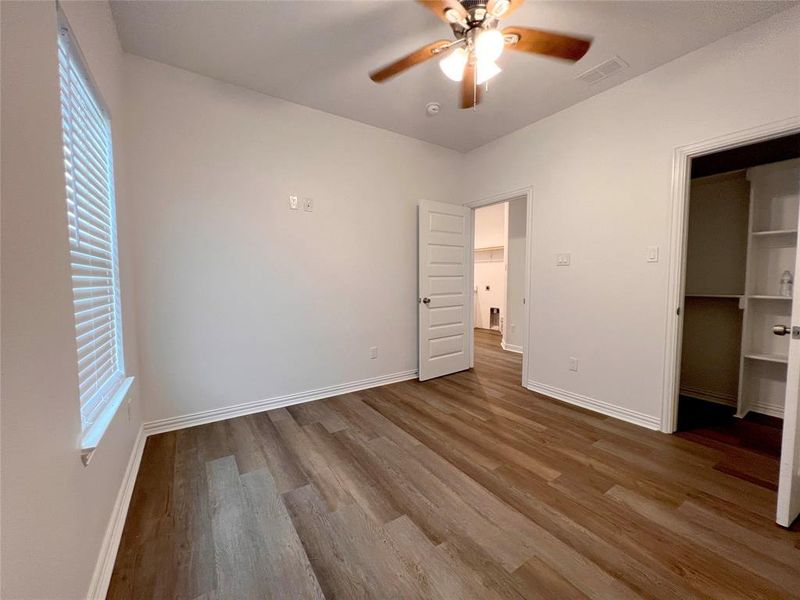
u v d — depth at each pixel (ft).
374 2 5.92
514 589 3.90
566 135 9.66
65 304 3.28
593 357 9.23
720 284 9.78
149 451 7.09
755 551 4.39
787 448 4.73
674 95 7.48
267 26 6.52
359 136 10.72
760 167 8.56
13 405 2.30
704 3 5.89
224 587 3.94
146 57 7.50
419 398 10.30
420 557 4.37
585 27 6.48
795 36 5.97
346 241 10.66
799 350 4.65
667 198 7.68
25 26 2.68
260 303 9.22
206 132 8.27
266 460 6.75
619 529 4.81
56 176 3.20
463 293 13.32
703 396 10.13
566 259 9.77
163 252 7.87
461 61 5.81
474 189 12.91
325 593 3.87
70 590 3.07
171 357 8.06
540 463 6.58
